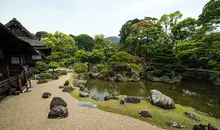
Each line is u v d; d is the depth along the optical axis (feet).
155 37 82.53
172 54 61.57
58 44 112.06
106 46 121.60
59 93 33.76
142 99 30.04
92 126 17.34
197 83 58.54
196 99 36.68
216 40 32.96
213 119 21.76
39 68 57.31
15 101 26.32
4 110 21.68
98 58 83.46
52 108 20.29
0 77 34.35
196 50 36.37
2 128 16.15
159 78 59.82
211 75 63.41
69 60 98.89
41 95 31.19
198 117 21.81
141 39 85.35
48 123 17.57
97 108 24.08
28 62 56.24
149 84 54.80
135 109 23.94
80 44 178.19
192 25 69.56
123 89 46.78
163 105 24.82
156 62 63.62
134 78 60.54
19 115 19.80
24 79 37.73
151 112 22.77
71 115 20.38
